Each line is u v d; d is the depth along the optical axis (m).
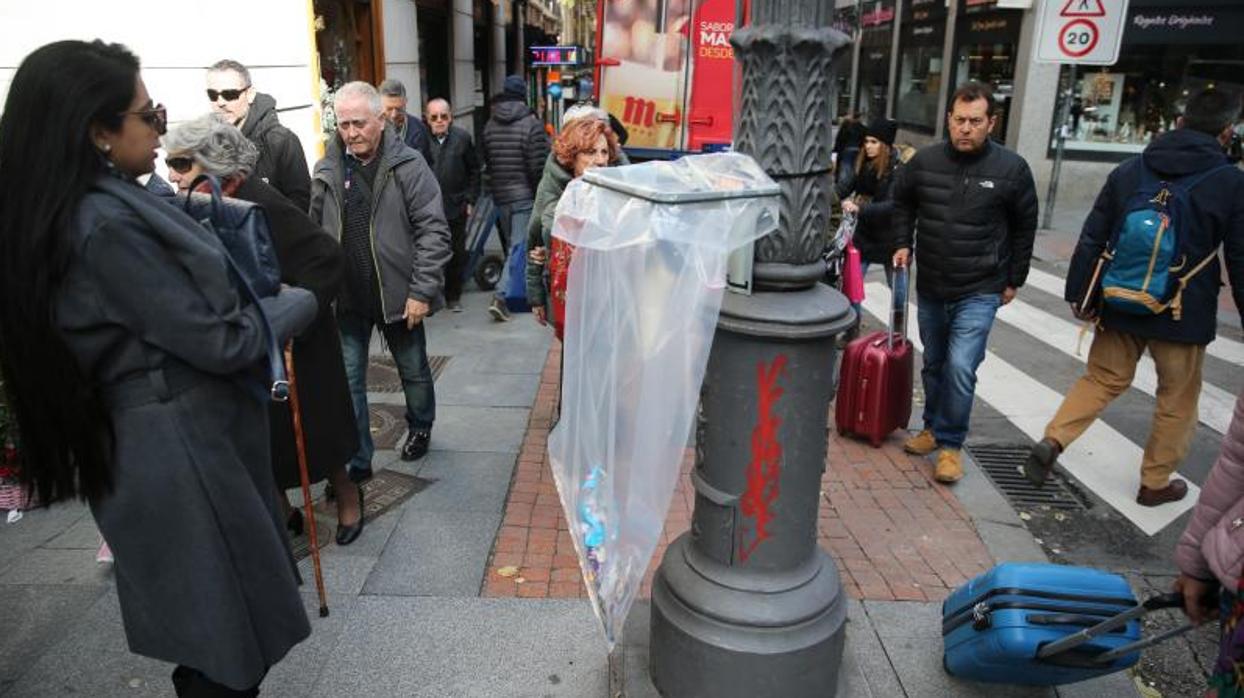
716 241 2.12
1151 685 3.01
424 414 4.40
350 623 3.08
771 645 2.46
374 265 3.91
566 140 4.06
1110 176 3.95
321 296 3.23
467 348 6.36
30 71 1.75
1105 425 5.25
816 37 2.21
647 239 2.08
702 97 9.45
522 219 7.75
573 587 3.32
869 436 4.77
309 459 3.36
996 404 5.59
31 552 3.55
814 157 2.30
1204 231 3.70
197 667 1.99
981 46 15.69
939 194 4.22
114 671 2.85
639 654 2.91
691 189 2.13
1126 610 2.44
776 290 2.36
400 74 9.84
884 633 3.11
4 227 1.73
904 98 20.45
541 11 31.95
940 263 4.28
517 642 2.99
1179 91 13.20
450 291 7.40
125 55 1.85
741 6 2.43
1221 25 12.60
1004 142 14.59
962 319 4.27
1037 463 4.21
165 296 1.81
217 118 3.01
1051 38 7.73
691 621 2.53
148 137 1.89
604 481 2.36
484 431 4.82
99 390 1.87
